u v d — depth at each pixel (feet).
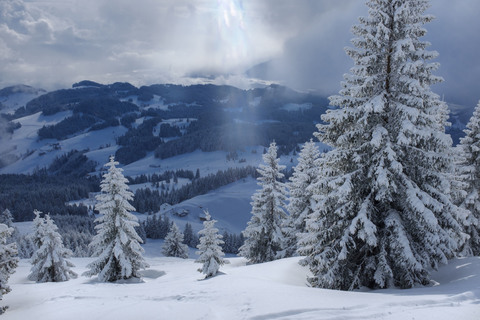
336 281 41.68
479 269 39.32
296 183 92.63
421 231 39.52
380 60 42.63
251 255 102.53
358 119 42.83
